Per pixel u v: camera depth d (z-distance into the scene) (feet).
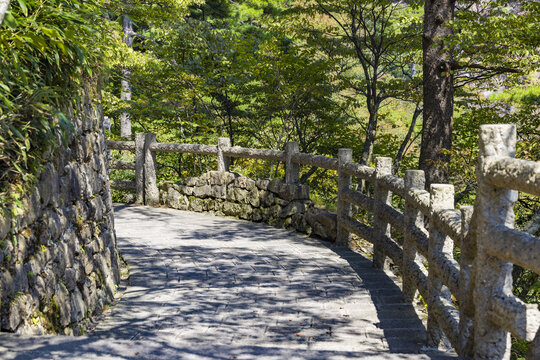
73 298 12.98
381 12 43.11
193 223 29.17
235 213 30.91
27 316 10.14
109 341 8.98
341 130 45.60
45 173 11.76
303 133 46.88
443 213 11.91
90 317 14.10
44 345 8.61
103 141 17.56
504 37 27.45
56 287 11.91
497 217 8.34
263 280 18.57
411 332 13.84
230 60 41.65
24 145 10.76
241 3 76.38
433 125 31.07
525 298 27.99
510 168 7.63
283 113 42.98
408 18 34.99
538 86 33.30
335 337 13.37
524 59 28.07
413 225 16.35
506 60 30.45
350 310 15.58
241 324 14.23
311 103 43.91
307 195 27.53
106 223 17.10
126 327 13.83
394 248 19.11
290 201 27.78
